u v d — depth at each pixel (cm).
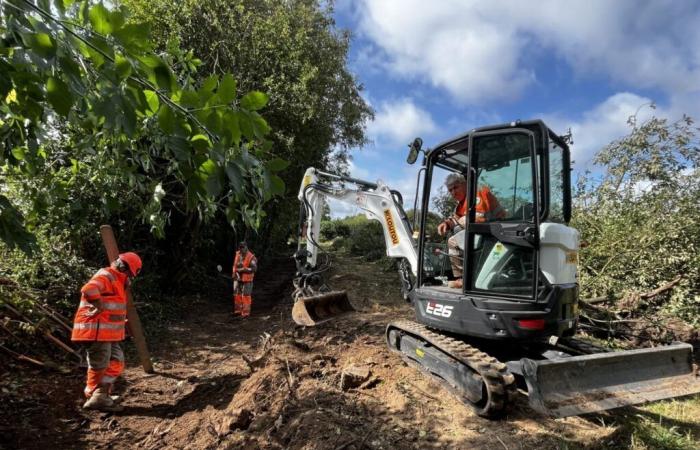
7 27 127
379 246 1727
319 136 1341
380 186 635
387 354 562
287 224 1830
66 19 145
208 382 536
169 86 151
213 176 164
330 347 619
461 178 530
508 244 435
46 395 466
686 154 755
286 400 413
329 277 1250
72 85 138
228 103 160
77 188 560
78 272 661
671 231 677
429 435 370
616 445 370
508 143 437
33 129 221
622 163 814
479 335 435
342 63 1429
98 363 449
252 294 1238
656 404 452
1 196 231
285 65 1121
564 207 504
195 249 1115
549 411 351
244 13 1150
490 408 386
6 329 530
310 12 1337
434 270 548
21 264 586
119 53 144
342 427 370
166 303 936
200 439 394
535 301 409
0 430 386
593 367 387
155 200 318
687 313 649
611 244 726
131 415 451
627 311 674
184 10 1000
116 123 142
